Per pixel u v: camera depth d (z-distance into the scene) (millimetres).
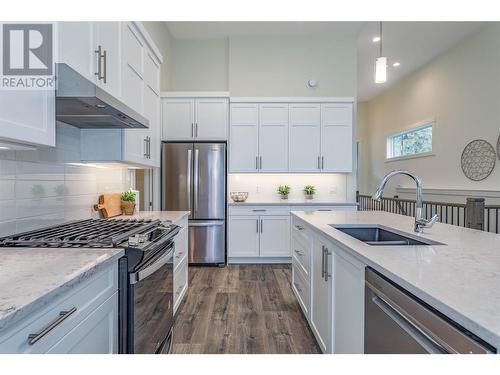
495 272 975
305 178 4742
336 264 1616
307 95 4777
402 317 937
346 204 4250
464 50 4762
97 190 2443
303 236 2416
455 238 1563
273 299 2945
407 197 6270
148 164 2617
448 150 5117
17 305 723
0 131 1024
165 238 1777
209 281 3490
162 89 4320
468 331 678
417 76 6004
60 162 1924
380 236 2078
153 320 1636
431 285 853
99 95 1417
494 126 4223
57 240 1419
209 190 4102
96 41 1704
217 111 4262
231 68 4750
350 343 1405
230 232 4203
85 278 1011
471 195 4531
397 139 6918
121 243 1433
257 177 4730
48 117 1297
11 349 722
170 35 4719
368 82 6766
